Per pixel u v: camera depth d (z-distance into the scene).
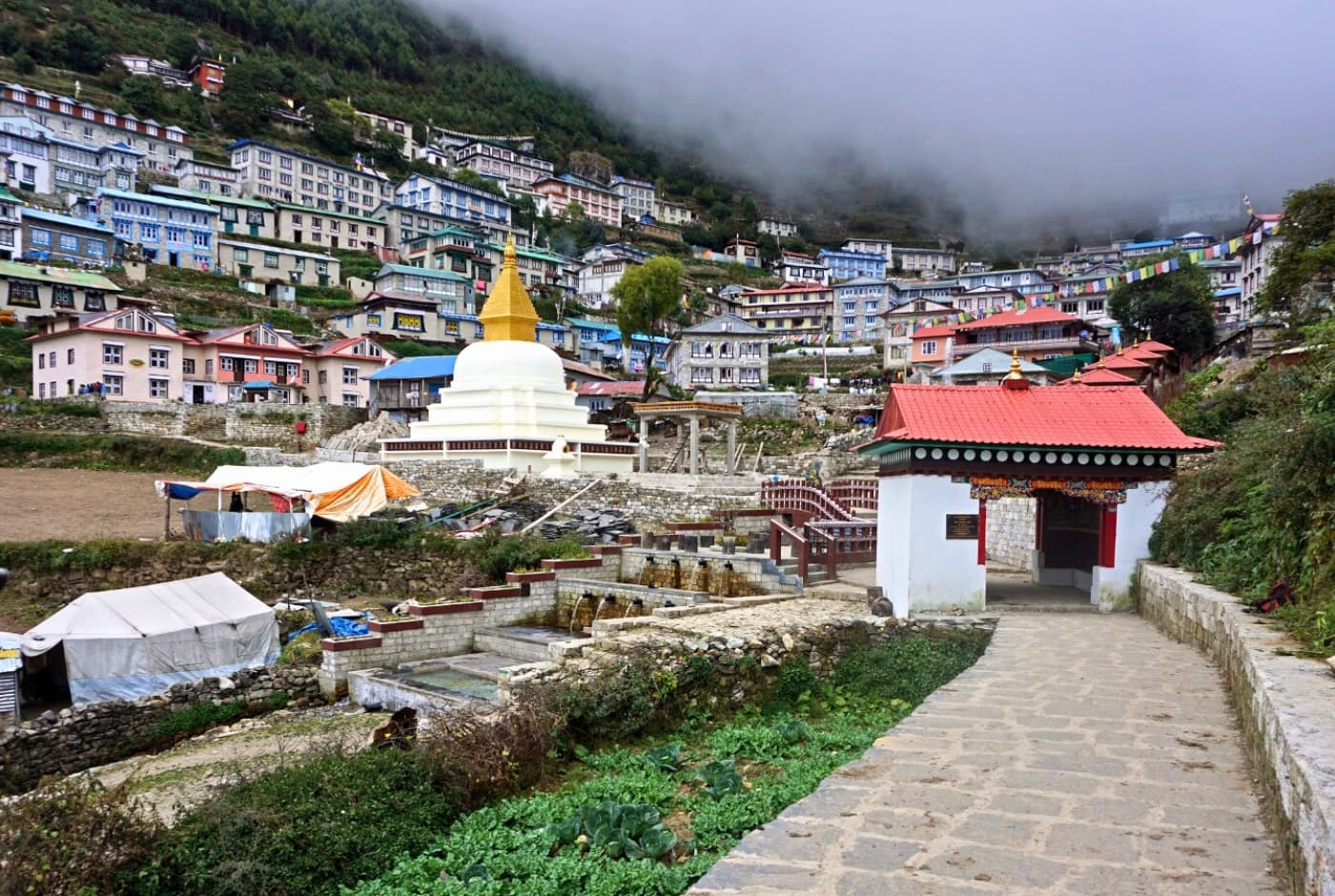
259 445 55.47
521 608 22.28
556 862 7.05
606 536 27.45
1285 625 9.83
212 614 20.11
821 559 22.19
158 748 17.55
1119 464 16.17
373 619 22.02
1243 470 15.16
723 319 84.56
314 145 140.62
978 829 6.31
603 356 99.62
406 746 10.22
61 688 19.30
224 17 166.00
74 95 118.62
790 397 57.81
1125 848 5.94
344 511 28.17
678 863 7.07
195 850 7.79
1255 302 45.47
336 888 7.67
